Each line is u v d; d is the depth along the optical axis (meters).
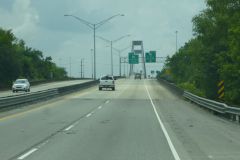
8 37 110.94
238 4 62.72
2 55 108.31
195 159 15.83
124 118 32.66
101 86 83.38
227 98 56.34
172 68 142.38
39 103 49.22
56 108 42.16
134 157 16.08
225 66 56.03
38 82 116.19
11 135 22.64
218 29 65.00
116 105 46.94
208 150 17.98
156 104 49.06
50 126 26.98
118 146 18.86
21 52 149.75
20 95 43.41
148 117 33.72
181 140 20.98
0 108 37.53
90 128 25.95
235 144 19.81
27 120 30.75
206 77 66.94
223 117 34.31
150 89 87.69
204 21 65.94
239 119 30.11
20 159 15.69
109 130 24.95
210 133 24.05
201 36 66.94
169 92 76.44
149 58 162.25
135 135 22.73
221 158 16.08
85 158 15.87
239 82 56.50
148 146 18.88
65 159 15.67
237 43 53.47
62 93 66.06
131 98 60.03
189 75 115.19
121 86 102.38
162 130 25.16
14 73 111.00
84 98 59.34
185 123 29.52
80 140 20.75
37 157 16.09
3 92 80.75
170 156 16.33
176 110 41.16
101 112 38.00
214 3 64.69
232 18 60.69
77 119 31.66
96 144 19.44
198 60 68.44
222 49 65.25
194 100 48.81
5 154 16.81
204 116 35.16
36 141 20.42
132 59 164.88
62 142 20.09
